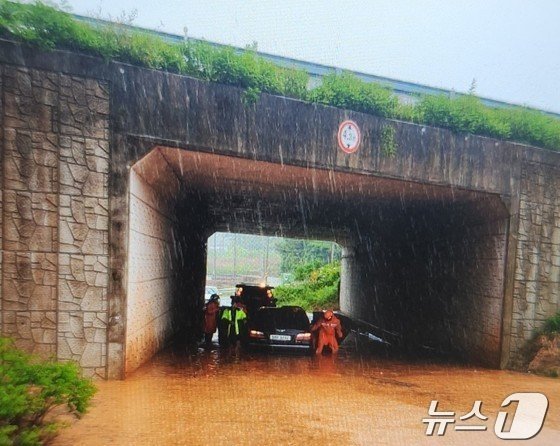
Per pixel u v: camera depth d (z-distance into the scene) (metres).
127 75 7.27
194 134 7.64
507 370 9.99
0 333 6.57
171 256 12.17
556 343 9.73
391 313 17.36
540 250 10.41
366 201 13.08
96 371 6.98
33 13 6.78
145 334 8.88
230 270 70.25
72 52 7.01
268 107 8.12
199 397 6.56
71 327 6.88
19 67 6.77
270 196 13.42
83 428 4.96
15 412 4.00
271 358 10.61
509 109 10.52
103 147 7.12
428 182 9.39
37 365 4.71
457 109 9.50
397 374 9.22
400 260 16.56
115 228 7.11
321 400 6.77
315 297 30.98
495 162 9.96
